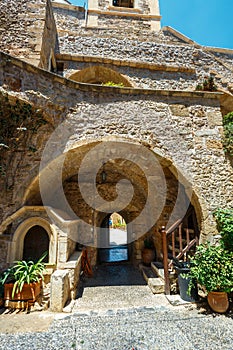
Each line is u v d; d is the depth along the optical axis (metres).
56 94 3.95
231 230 3.82
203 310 3.53
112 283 5.08
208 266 3.43
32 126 3.81
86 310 3.55
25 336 2.76
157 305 3.75
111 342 2.67
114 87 4.34
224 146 4.60
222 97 7.67
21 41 5.36
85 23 8.17
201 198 4.23
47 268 3.86
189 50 7.92
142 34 8.30
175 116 4.54
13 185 3.84
